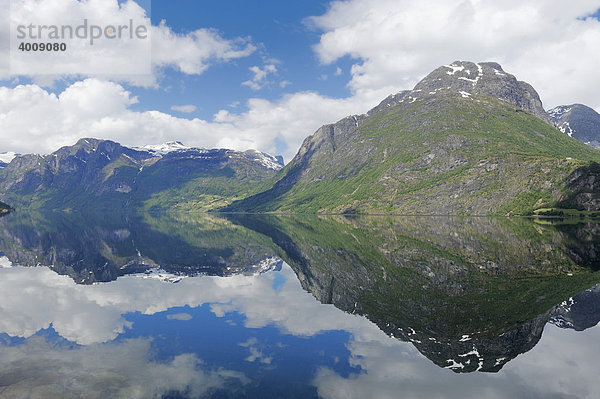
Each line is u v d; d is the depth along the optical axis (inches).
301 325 1439.5
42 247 3983.8
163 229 7229.3
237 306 1717.5
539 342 1274.6
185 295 1939.0
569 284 2059.5
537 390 946.7
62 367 1029.2
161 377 977.5
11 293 1937.7
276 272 2620.6
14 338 1264.8
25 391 883.4
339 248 3848.4
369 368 1056.2
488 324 1449.3
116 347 1189.7
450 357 1146.0
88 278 2375.7
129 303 1753.2
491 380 1000.2
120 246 4192.9
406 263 2780.5
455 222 7834.6
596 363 1112.2
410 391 926.4
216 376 990.4
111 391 895.1
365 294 1923.0
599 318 1510.8
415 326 1434.5
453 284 2101.4
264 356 1135.6
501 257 2970.0
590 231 5137.8
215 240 5024.6
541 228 5743.1
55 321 1460.4
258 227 7819.9
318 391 916.0
